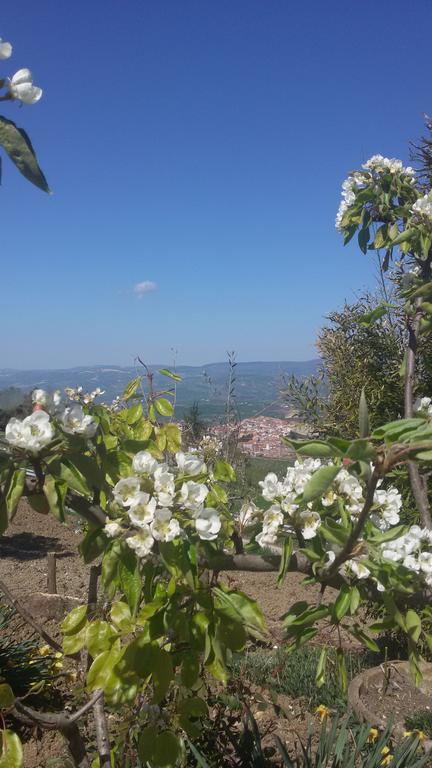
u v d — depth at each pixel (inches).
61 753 145.4
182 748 78.9
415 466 112.7
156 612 68.5
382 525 79.0
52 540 356.8
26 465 63.6
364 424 61.7
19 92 57.9
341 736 124.1
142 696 99.3
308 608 76.0
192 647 67.8
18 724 160.2
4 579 273.1
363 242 142.9
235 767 123.9
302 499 63.6
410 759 122.0
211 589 70.7
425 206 128.2
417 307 124.1
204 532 66.4
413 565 73.1
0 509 62.5
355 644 208.1
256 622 67.7
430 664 188.9
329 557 73.9
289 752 144.5
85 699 124.9
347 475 76.6
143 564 68.4
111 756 94.0
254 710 164.6
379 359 220.8
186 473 69.6
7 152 53.0
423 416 100.5
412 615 71.2
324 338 224.7
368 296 222.4
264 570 73.7
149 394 105.9
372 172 139.4
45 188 53.9
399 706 172.7
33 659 166.4
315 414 222.2
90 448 72.2
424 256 127.7
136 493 64.8
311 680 179.0
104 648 73.4
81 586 268.7
